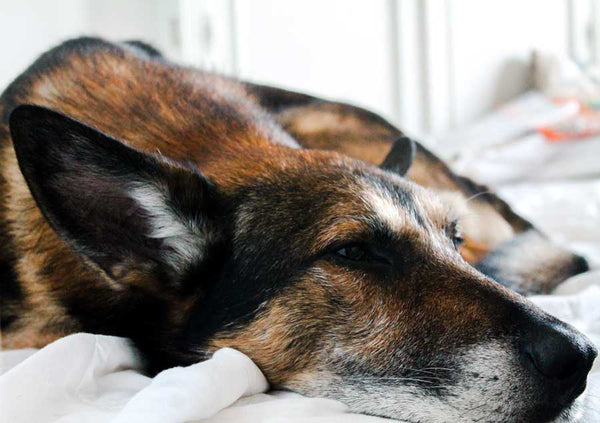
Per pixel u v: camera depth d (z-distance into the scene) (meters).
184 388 0.46
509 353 0.50
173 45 1.61
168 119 0.63
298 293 0.54
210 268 0.56
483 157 1.44
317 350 0.53
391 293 0.53
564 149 1.46
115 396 0.50
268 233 0.55
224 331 0.55
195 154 0.61
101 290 0.58
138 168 0.54
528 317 0.51
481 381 0.50
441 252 0.56
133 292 0.57
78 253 0.54
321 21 1.72
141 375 0.53
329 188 0.56
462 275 0.54
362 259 0.54
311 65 1.73
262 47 1.70
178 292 0.56
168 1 1.59
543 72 1.70
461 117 1.77
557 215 1.05
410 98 1.76
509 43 1.76
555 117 1.53
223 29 1.66
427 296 0.53
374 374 0.52
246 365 0.51
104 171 0.54
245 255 0.55
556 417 0.49
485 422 0.50
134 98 0.65
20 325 0.59
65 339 0.50
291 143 0.66
